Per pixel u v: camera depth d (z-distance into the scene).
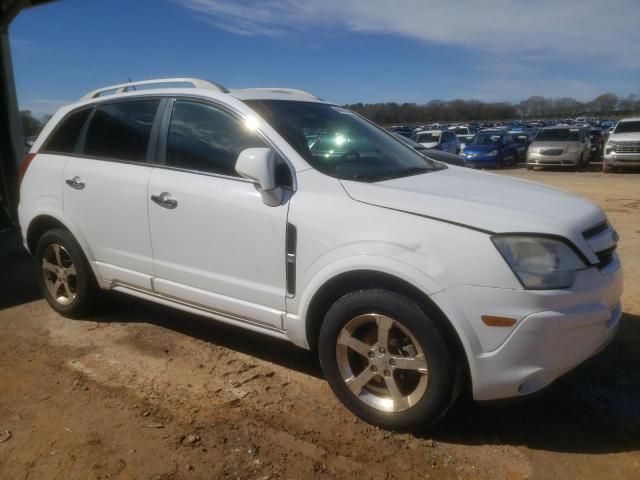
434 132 22.38
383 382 3.03
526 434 2.98
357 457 2.79
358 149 3.69
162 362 3.85
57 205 4.34
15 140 7.82
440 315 2.73
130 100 4.09
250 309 3.38
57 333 4.37
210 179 3.50
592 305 2.72
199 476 2.65
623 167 18.20
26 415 3.20
